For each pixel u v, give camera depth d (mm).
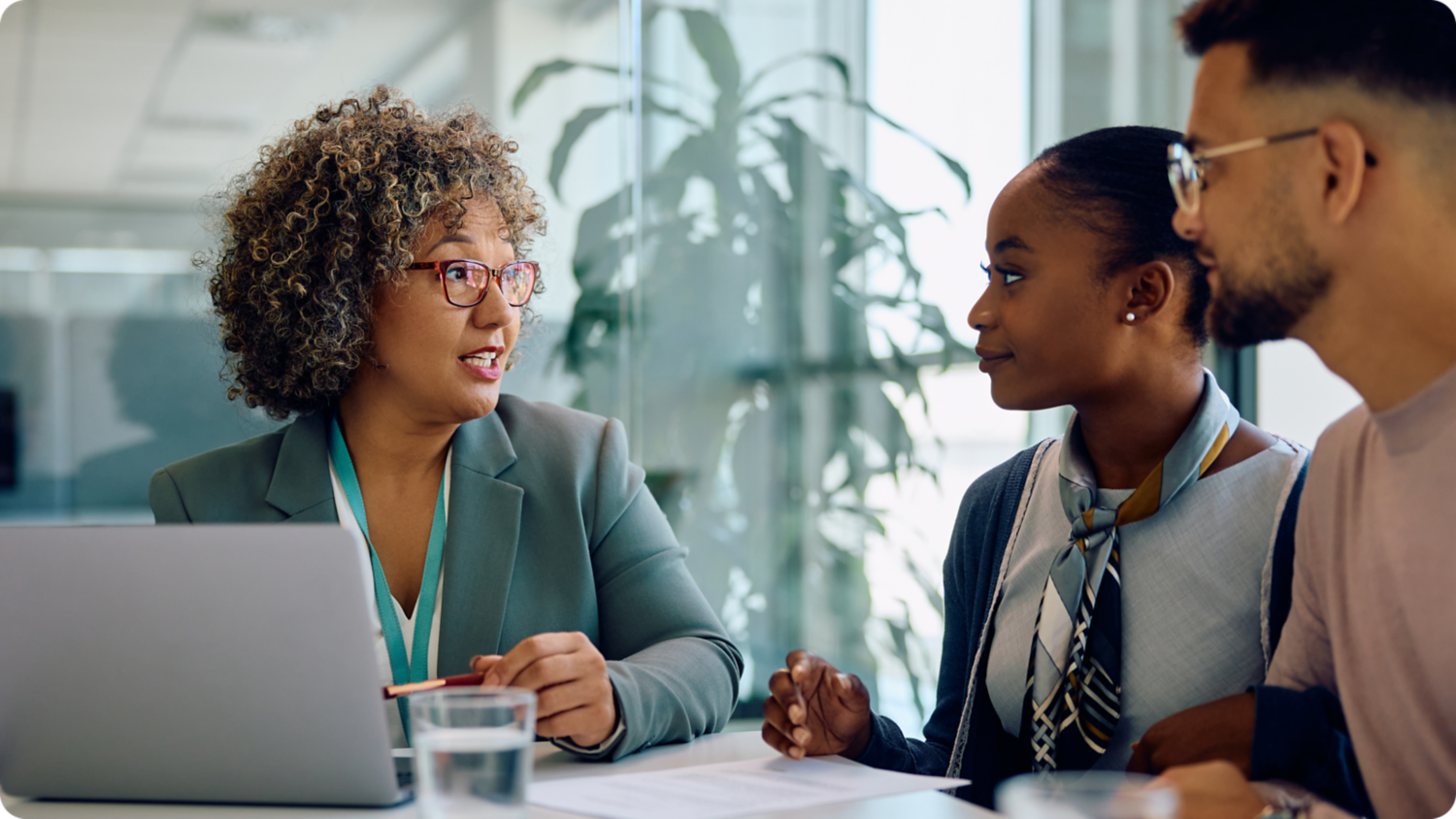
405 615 1375
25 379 2549
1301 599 1069
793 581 2852
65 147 2562
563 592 1400
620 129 2787
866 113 2900
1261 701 999
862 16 2904
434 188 1380
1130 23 2900
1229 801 875
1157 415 1203
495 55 2721
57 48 2547
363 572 870
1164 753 1048
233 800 945
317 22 2645
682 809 915
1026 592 1286
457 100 2697
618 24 2787
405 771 1062
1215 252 980
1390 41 890
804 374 2873
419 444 1419
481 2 2717
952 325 2855
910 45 2900
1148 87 2900
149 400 2611
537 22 2746
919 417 2863
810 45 2898
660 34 2816
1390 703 950
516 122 2729
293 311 1400
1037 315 1190
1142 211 1153
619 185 2785
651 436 2789
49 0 2529
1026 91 2902
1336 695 1038
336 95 2654
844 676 1166
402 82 2678
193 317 2635
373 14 2670
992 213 1243
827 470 2879
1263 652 1148
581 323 2750
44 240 2559
